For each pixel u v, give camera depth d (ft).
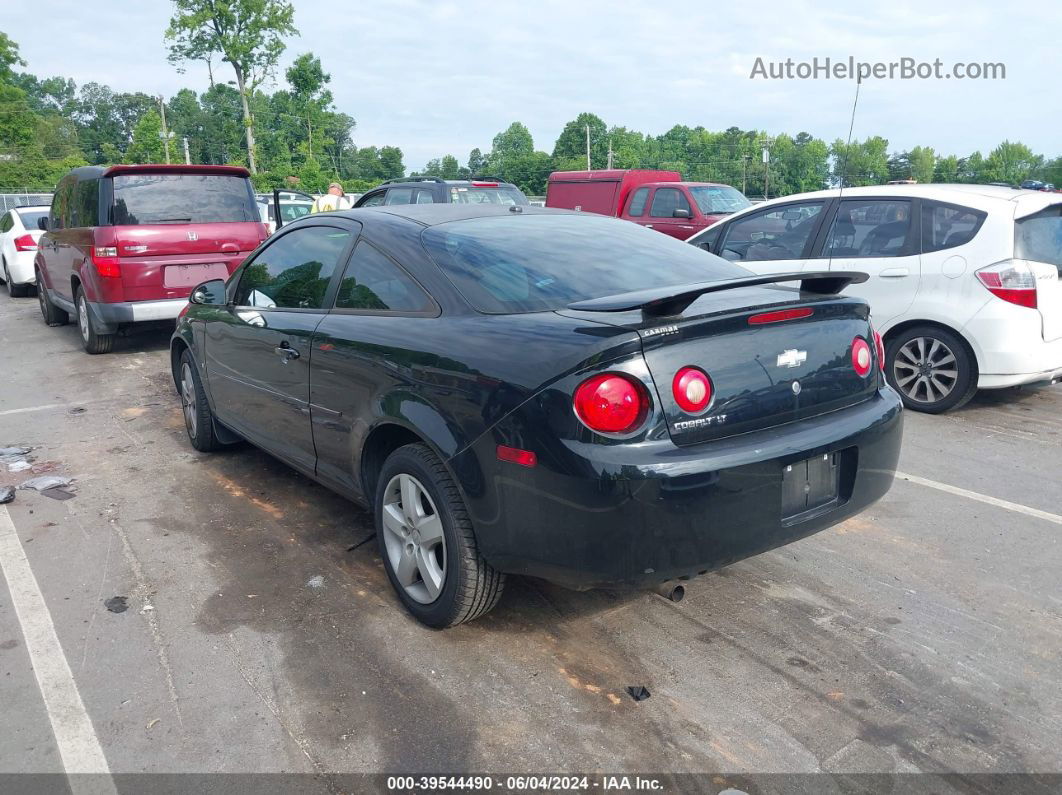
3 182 214.90
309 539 13.33
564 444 8.39
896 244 20.48
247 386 14.37
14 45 214.90
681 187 44.83
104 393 23.36
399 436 10.93
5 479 16.19
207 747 8.39
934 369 20.15
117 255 26.30
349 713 8.91
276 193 32.04
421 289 10.71
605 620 10.78
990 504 14.60
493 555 9.34
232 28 179.01
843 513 9.80
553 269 10.77
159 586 11.78
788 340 9.39
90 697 9.23
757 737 8.50
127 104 426.92
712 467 8.48
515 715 8.87
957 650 10.06
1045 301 19.08
